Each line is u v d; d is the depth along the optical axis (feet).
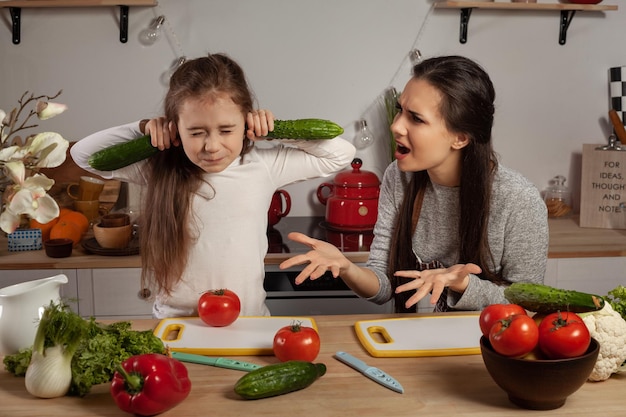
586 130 10.23
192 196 5.31
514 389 3.56
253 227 5.45
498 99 10.02
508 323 3.55
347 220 8.88
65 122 9.60
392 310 8.32
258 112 5.03
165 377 3.47
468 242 5.52
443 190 5.66
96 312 8.07
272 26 9.55
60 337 3.66
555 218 9.98
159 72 9.53
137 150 4.89
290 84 9.73
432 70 5.15
